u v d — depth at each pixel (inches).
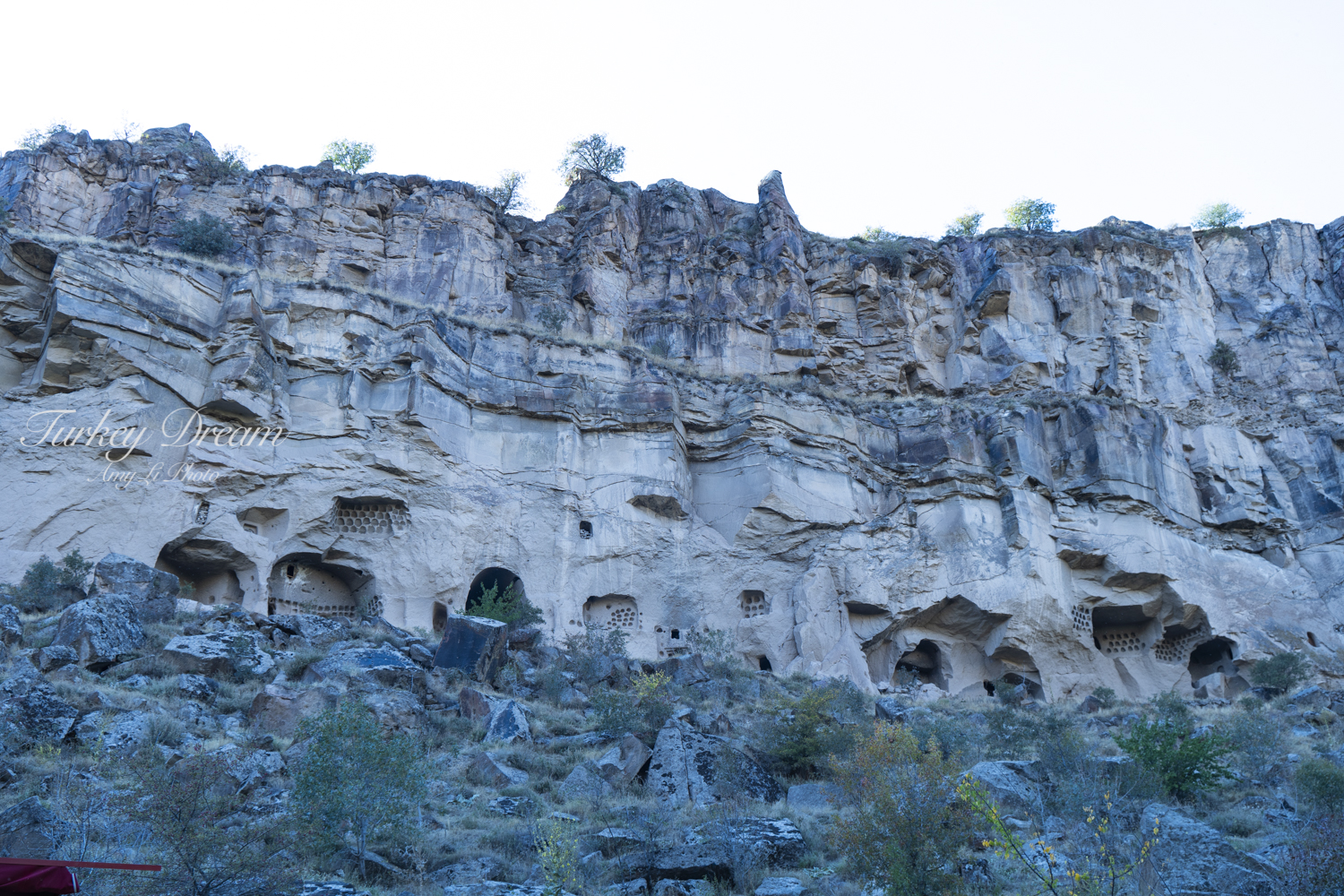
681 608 1477.6
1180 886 532.4
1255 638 1651.1
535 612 1328.7
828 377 1959.9
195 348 1322.6
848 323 2028.8
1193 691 1624.0
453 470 1412.4
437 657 1005.8
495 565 1396.4
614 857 597.0
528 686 1048.2
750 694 1184.2
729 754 786.2
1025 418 1702.8
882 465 1667.1
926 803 553.3
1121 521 1667.1
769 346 1959.9
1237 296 2203.5
